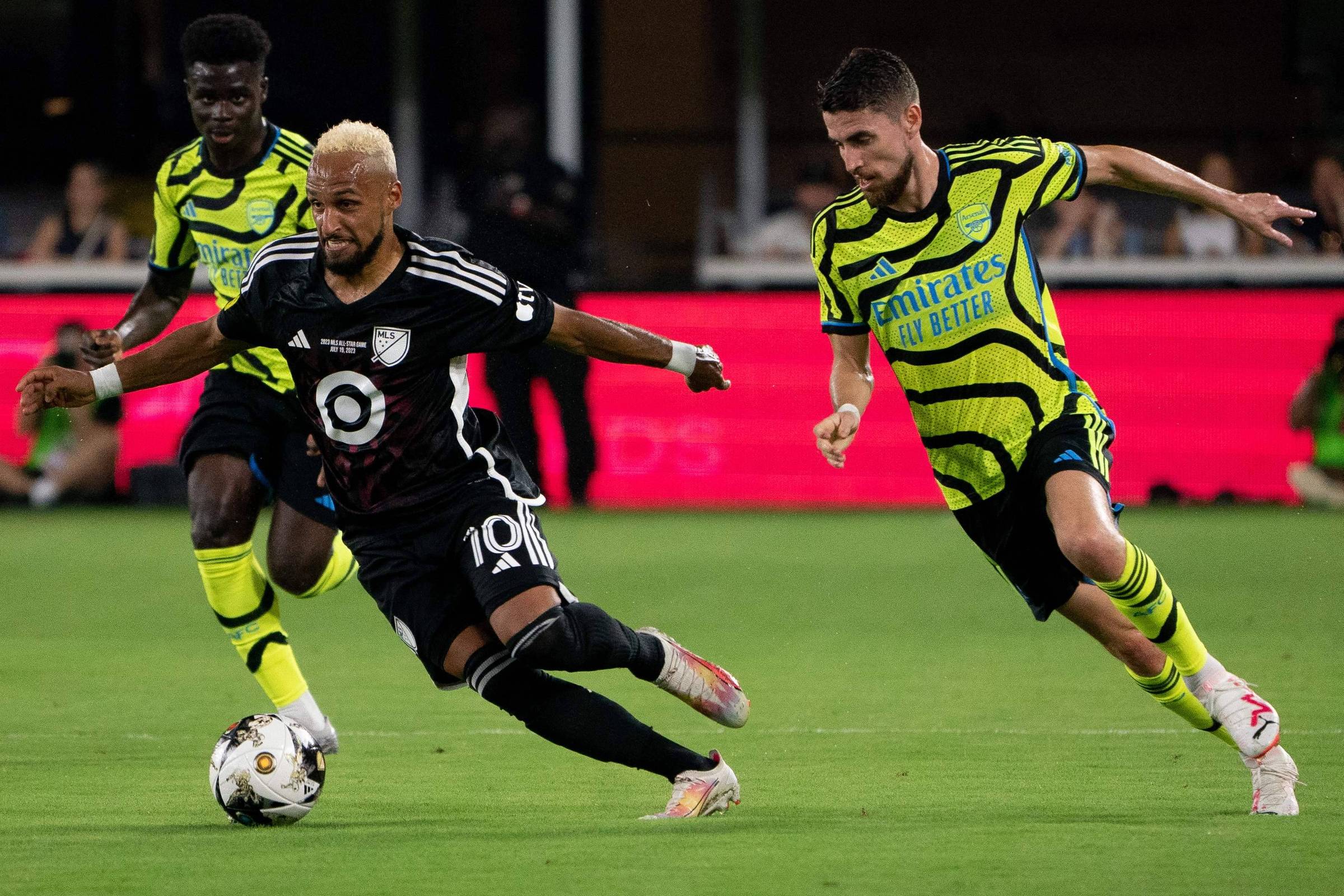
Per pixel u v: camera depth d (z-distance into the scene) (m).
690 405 52.38
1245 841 15.16
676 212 62.47
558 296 50.84
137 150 61.38
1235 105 65.75
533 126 52.06
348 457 15.98
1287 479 51.47
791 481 52.38
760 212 62.28
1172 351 51.75
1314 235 55.81
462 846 15.20
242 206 21.44
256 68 21.12
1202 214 56.81
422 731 22.16
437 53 62.38
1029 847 14.98
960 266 17.34
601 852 14.88
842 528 47.25
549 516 50.09
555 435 51.81
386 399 15.73
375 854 14.88
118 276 57.12
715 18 64.69
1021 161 17.45
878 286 17.59
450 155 62.28
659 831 15.83
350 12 63.66
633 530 46.84
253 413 20.81
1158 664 17.28
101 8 60.91
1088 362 52.00
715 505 52.41
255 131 21.38
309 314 15.71
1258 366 51.53
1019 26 66.56
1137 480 51.91
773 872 14.05
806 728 22.02
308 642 30.72
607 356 16.33
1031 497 17.34
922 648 29.25
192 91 20.97
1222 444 51.62
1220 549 41.47
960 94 67.00
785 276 58.28
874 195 17.14
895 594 35.88
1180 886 13.49
